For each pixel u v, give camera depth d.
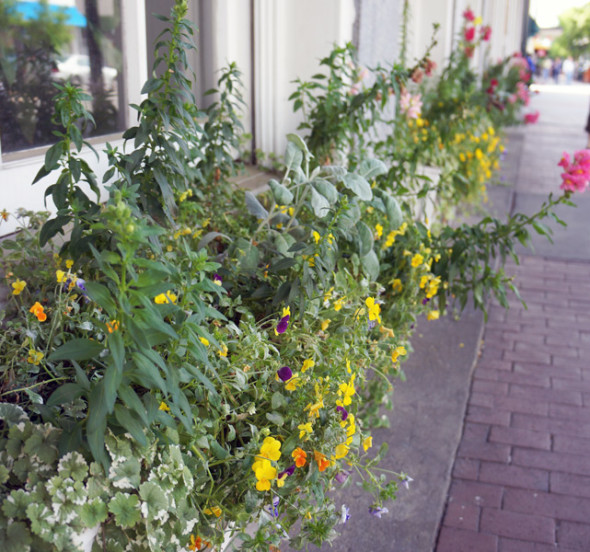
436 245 3.45
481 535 2.82
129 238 1.35
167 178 2.31
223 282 2.44
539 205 7.91
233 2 3.84
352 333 2.31
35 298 2.02
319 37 4.06
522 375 4.14
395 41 5.58
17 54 2.57
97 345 1.43
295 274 2.39
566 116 17.58
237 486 1.75
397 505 2.92
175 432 1.59
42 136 2.71
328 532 1.85
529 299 5.30
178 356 1.58
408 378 3.92
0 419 1.63
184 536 1.52
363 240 2.65
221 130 3.05
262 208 2.71
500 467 3.26
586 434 3.55
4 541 1.32
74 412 1.59
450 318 4.76
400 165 3.63
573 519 2.93
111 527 1.45
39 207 2.49
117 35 2.98
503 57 15.31
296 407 1.87
